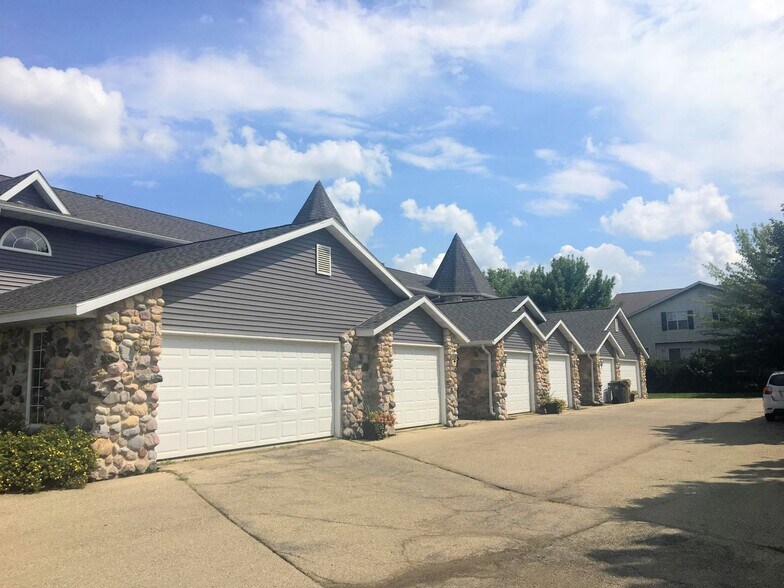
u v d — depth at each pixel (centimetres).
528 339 2272
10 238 1316
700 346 4322
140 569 527
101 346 912
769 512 713
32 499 765
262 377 1196
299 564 546
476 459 1111
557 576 516
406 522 691
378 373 1439
